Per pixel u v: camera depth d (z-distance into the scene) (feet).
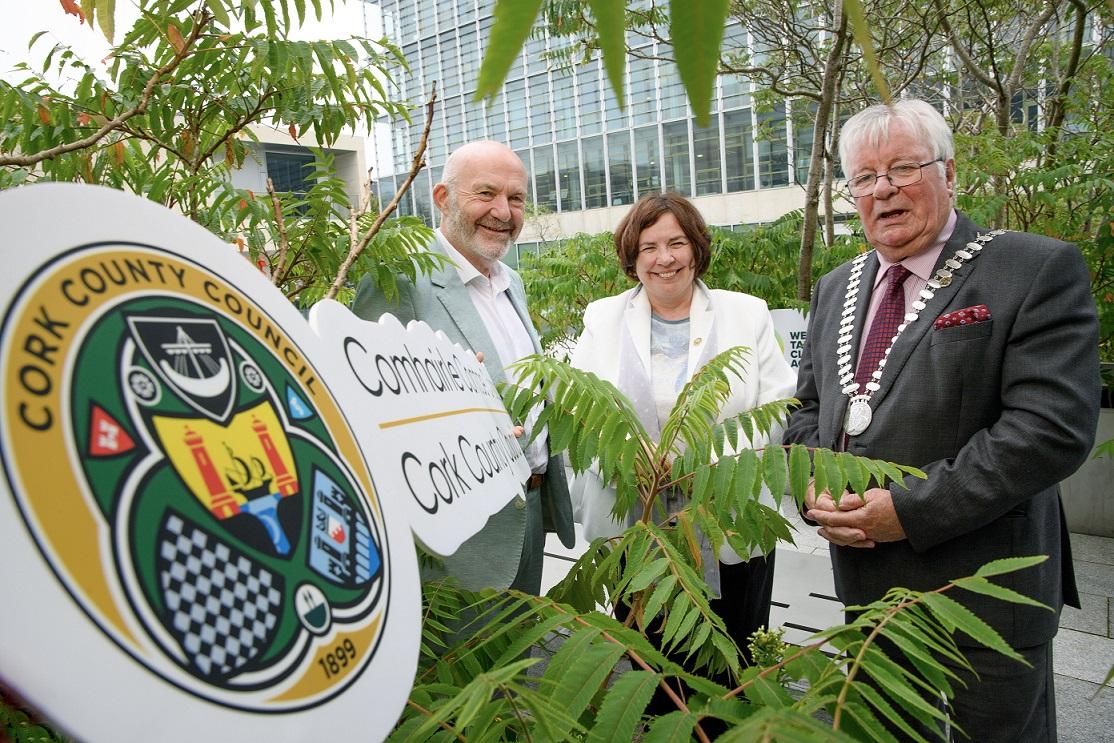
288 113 5.93
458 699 2.25
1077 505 13.92
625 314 8.65
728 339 8.05
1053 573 5.69
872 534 5.67
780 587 11.60
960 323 5.60
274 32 4.86
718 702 2.62
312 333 2.62
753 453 4.57
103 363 1.64
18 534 1.33
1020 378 5.33
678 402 5.49
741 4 18.43
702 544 6.78
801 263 16.58
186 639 1.56
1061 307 5.31
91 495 1.49
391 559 2.40
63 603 1.36
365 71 5.96
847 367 6.44
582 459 4.82
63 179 5.47
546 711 2.40
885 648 5.58
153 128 5.76
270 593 1.82
